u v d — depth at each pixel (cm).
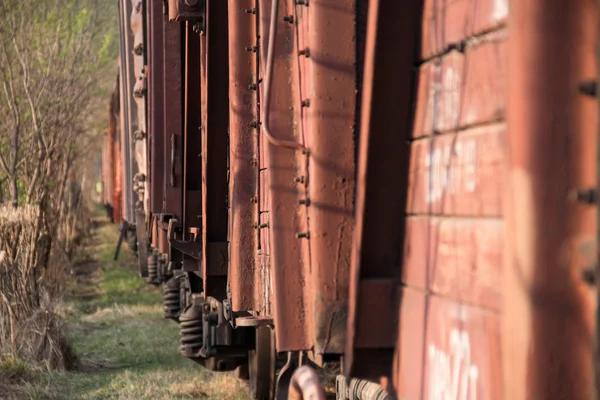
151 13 2077
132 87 3300
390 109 659
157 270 3628
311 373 819
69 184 5144
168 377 2209
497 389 503
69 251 4744
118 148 5569
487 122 527
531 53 467
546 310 459
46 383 2055
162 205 2089
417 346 626
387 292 670
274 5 836
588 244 459
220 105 1418
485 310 522
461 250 557
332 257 764
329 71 766
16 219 2277
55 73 3306
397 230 673
